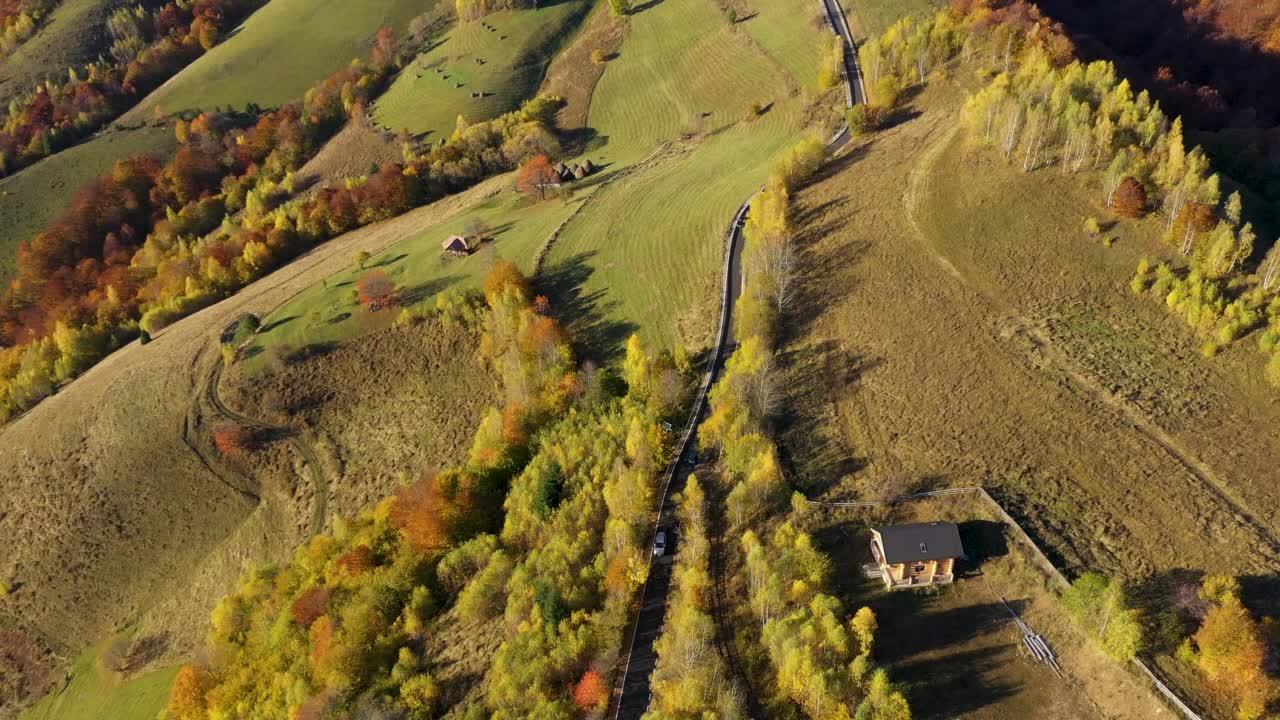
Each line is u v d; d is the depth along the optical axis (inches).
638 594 2974.9
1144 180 4055.1
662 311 4758.9
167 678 4146.2
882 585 2763.3
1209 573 2559.1
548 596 2935.5
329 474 4790.8
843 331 3924.7
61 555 4822.8
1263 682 2192.4
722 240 5059.1
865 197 4736.7
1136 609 2399.1
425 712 2920.8
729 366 3880.4
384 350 5280.5
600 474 3481.8
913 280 4037.9
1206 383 3206.2
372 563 3789.4
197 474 4960.6
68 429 5383.9
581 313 4985.2
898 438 3297.2
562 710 2586.1
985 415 3280.0
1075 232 3996.1
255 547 4596.5
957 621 2632.9
